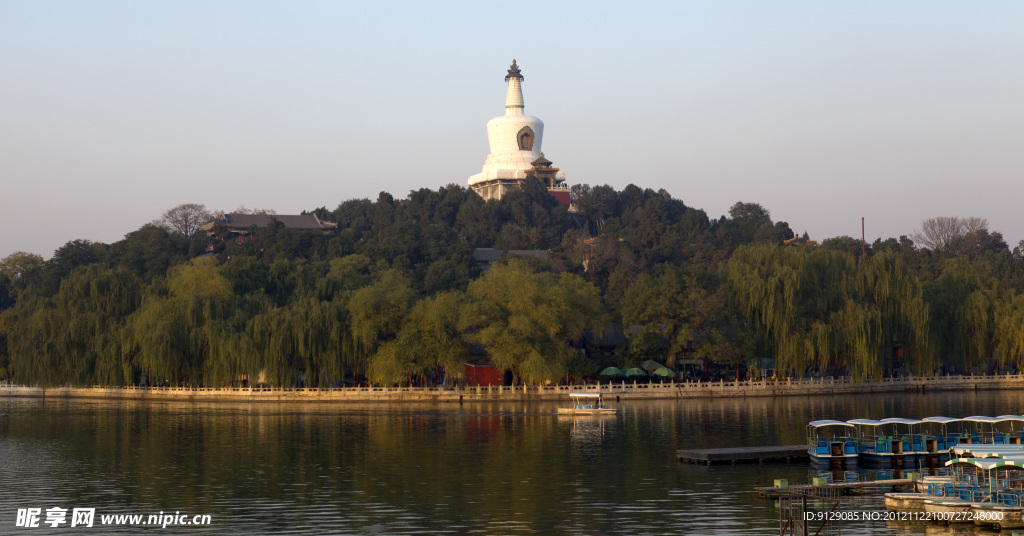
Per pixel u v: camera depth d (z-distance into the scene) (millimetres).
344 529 53656
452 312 126375
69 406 124938
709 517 55312
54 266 192750
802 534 50219
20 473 71625
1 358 156125
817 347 129500
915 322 134250
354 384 136250
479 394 125562
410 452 80188
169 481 67938
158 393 133125
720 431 91750
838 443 72812
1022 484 54938
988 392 135250
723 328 135875
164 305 130500
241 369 126438
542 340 127125
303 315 128375
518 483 66000
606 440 86375
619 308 148750
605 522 54469
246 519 56188
